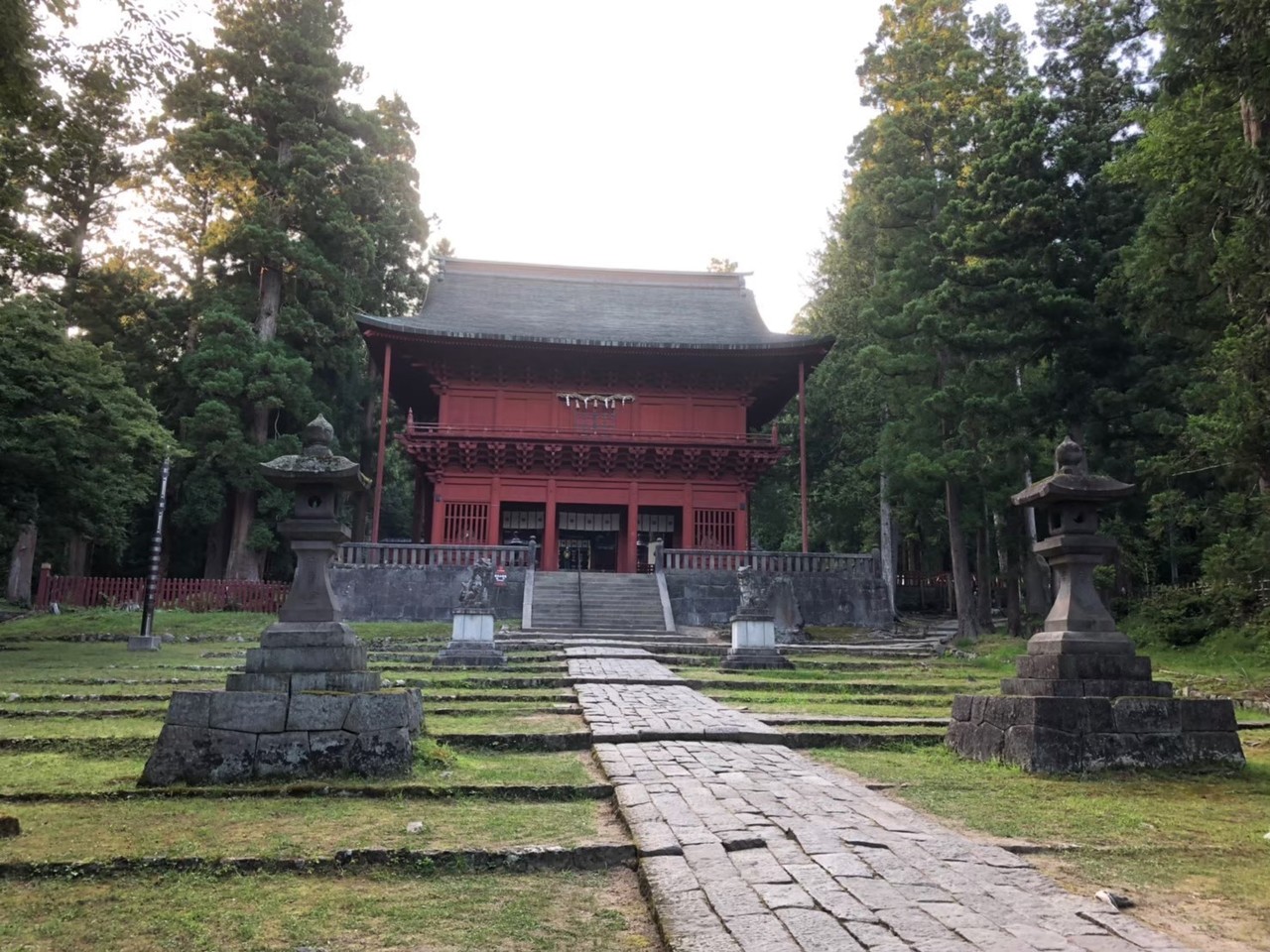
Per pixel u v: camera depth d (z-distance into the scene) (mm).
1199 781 8570
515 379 41625
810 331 48562
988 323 28266
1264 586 20297
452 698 14047
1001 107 29828
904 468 29797
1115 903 4832
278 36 41094
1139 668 9445
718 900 4586
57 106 11242
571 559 49531
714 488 41531
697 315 46406
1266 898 5012
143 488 26422
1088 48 31484
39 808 6836
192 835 6012
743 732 10422
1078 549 9961
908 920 4301
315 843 5820
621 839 5980
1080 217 27094
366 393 45844
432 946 4227
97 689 14539
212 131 38312
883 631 32969
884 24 36844
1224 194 16812
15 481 21797
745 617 19953
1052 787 8164
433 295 45031
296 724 7840
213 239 39438
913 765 9406
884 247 32250
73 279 38031
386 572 32062
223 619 30938
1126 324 23672
